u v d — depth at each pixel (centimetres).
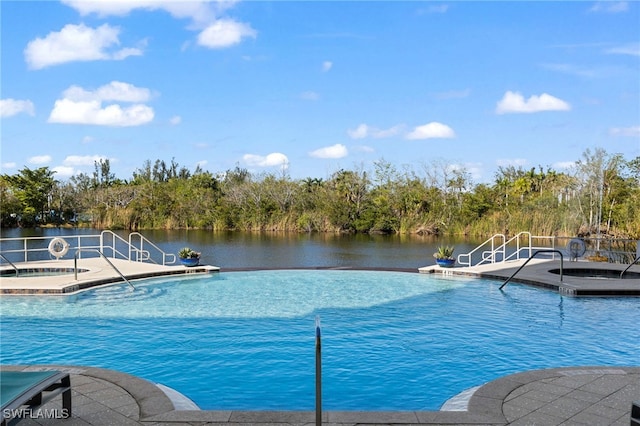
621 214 2820
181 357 604
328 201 4156
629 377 455
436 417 363
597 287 999
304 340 683
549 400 400
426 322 787
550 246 2716
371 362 585
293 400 472
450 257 1355
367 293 1063
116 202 4656
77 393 409
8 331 725
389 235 3812
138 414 368
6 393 304
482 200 3759
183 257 1357
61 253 1357
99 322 780
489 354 618
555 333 716
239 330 736
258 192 4419
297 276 1309
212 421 356
